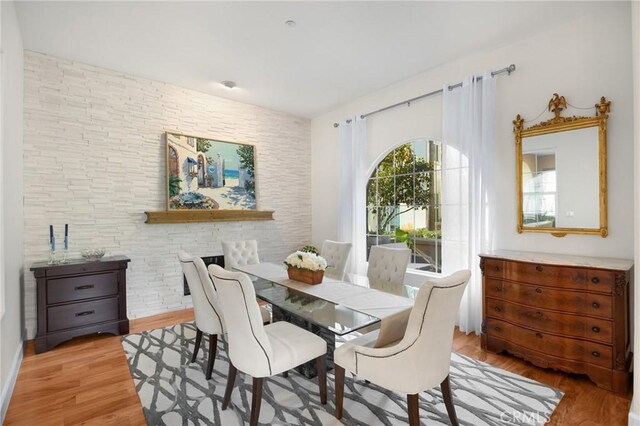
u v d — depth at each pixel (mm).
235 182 4520
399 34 2889
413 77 3818
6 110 2213
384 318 1915
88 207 3484
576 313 2301
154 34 2879
